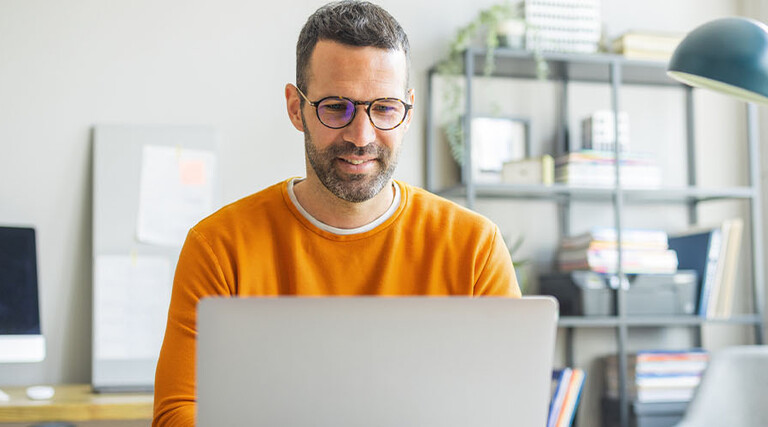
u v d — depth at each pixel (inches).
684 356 129.2
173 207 125.0
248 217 58.1
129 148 124.6
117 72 126.1
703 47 71.6
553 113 140.2
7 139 123.2
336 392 40.3
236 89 129.3
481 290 58.9
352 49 52.4
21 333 113.3
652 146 144.4
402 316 40.6
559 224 139.6
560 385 100.2
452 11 136.2
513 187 123.4
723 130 147.5
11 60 123.7
